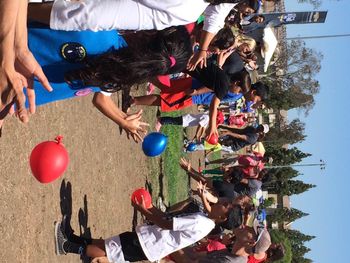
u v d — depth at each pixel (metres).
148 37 2.93
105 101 3.81
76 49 2.76
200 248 7.73
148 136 7.05
